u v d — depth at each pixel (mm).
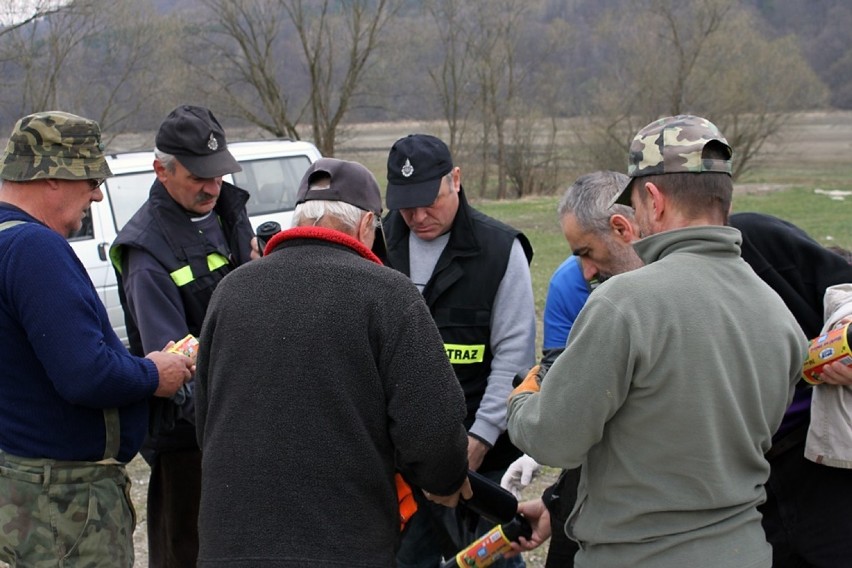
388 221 2986
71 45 19828
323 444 1842
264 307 1907
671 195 1823
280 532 1819
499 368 2791
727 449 1784
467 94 28953
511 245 2814
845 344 1921
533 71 28969
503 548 2395
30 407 2250
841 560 2162
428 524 2928
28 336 2166
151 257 2705
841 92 35031
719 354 1738
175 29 21906
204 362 2045
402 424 1878
